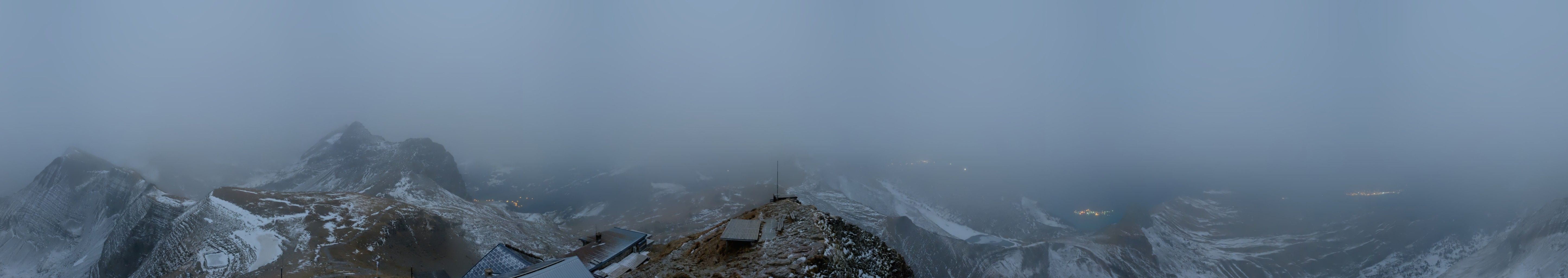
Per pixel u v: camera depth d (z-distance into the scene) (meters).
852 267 34.00
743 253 34.12
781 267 30.33
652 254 43.53
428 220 145.38
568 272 33.97
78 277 152.75
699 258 36.31
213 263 108.00
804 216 41.47
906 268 42.41
